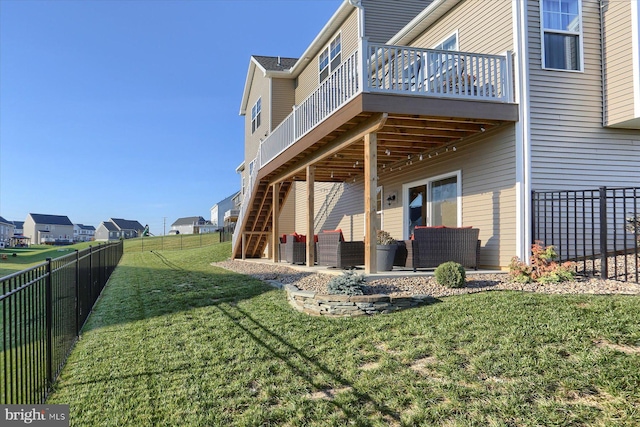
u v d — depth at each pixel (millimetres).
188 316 5887
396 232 10984
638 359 3096
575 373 3035
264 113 18266
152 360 4238
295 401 3189
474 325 4207
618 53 7266
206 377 3738
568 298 4734
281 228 17594
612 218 7516
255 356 4129
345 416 2916
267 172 11719
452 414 2773
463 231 7102
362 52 6387
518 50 7066
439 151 9055
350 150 9102
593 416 2553
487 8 7910
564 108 7277
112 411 3227
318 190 16047
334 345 4223
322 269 8523
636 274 5410
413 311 4984
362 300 5148
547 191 7008
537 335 3760
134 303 7156
